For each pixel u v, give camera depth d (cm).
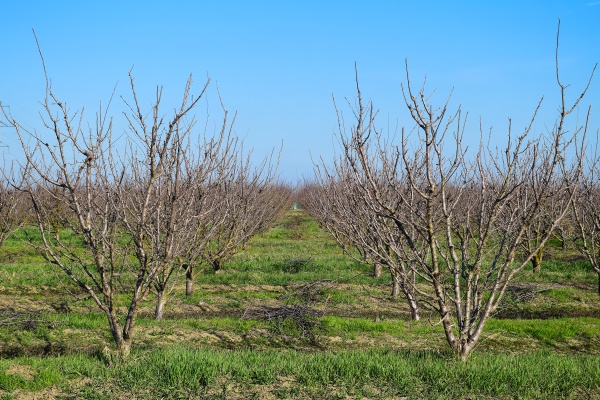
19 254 2020
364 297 1443
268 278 1675
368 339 1054
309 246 2480
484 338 1049
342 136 750
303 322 1120
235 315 1286
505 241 767
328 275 1700
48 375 715
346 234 991
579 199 1033
